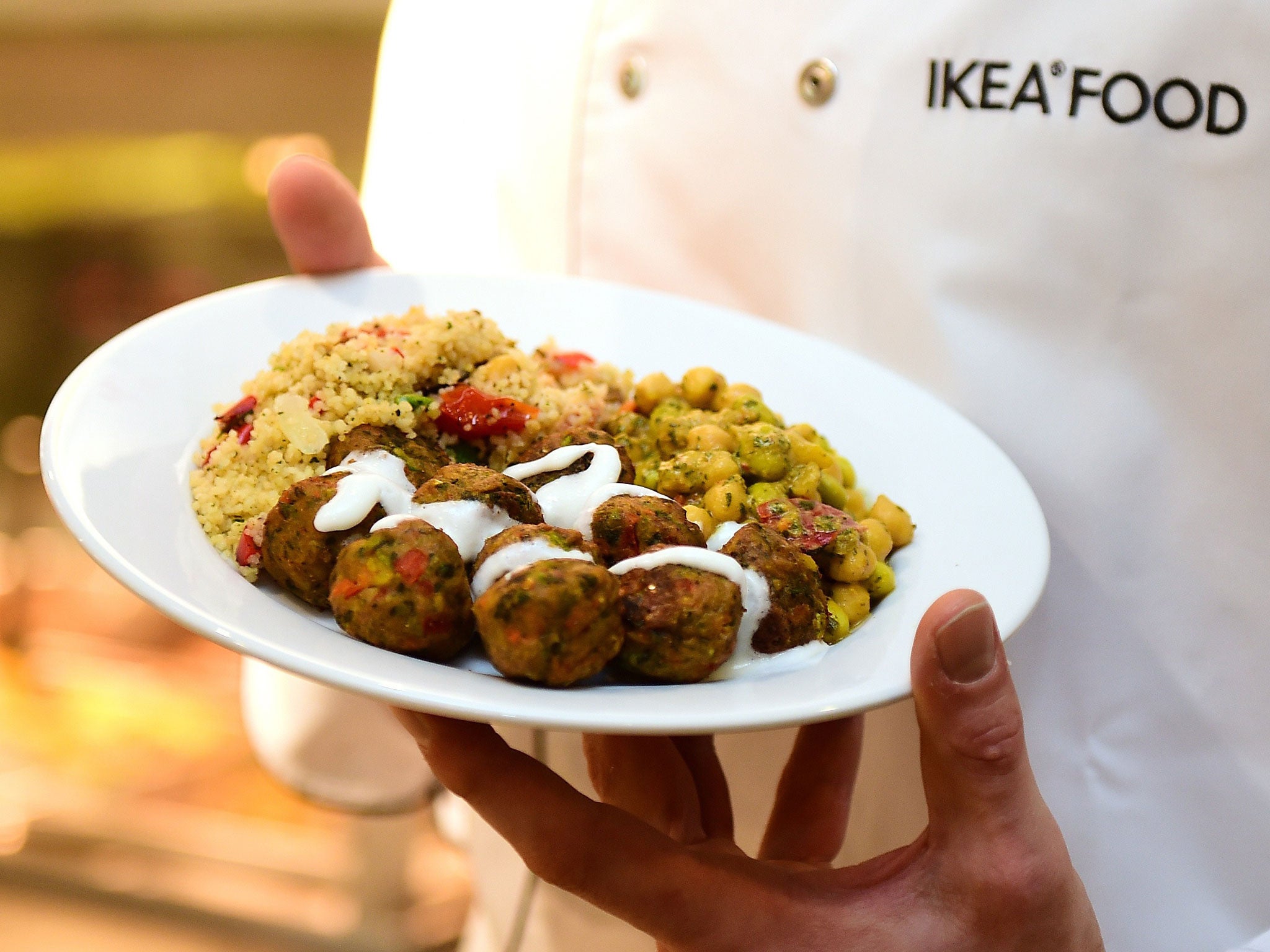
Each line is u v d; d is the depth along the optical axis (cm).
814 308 156
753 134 152
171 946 258
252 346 134
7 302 250
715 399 138
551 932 185
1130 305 137
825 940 99
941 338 145
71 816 266
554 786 101
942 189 142
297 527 96
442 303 150
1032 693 150
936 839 100
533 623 84
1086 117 133
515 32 169
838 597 111
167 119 245
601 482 108
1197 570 140
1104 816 150
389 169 193
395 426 116
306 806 270
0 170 243
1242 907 147
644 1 156
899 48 141
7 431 257
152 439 112
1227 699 142
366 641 90
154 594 83
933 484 131
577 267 170
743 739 168
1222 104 128
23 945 254
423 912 263
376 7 227
